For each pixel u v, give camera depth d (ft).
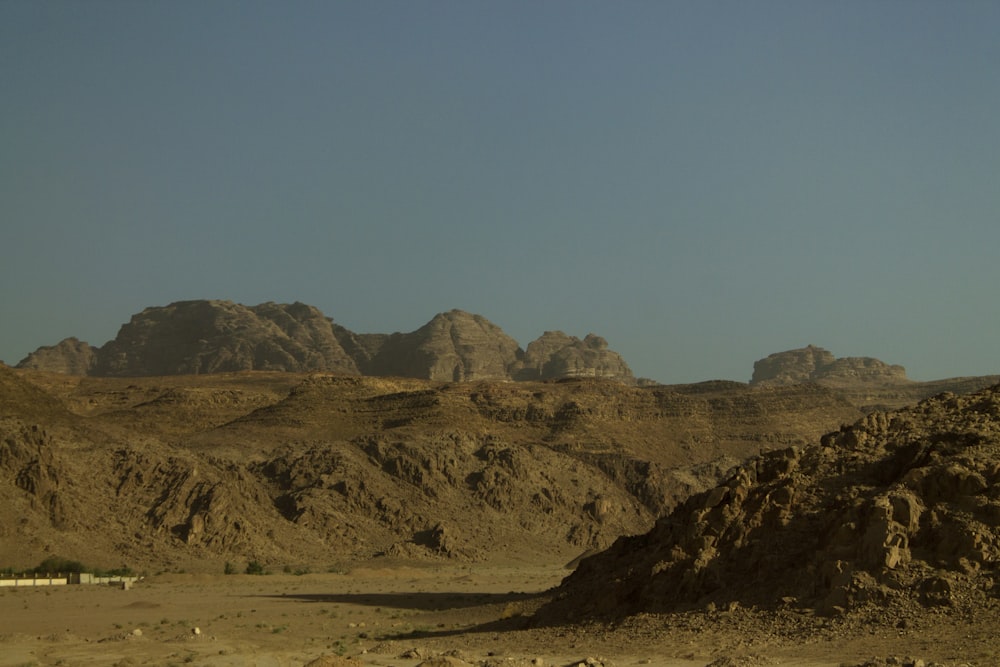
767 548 186.29
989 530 166.61
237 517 480.23
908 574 164.86
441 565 489.26
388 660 177.47
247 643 209.77
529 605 233.76
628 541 240.73
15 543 410.93
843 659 147.13
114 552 434.71
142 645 204.03
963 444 187.73
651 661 158.92
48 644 209.77
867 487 188.14
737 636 165.89
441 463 611.88
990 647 142.20
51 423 517.14
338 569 448.24
